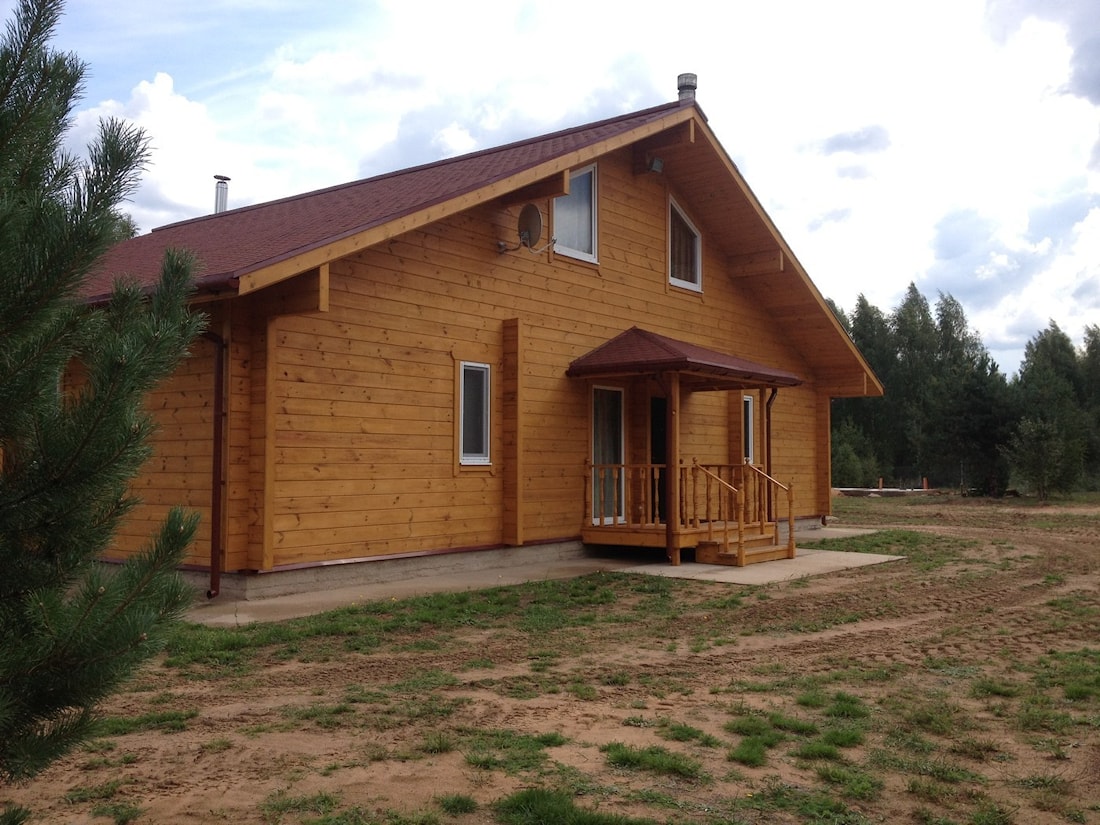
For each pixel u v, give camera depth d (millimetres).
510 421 12594
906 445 55656
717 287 17266
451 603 9469
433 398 11586
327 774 4523
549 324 13453
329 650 7391
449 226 11883
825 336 19047
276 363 9734
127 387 3021
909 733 5340
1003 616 9133
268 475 9594
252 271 8484
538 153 13367
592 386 14195
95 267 3102
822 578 11859
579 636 8141
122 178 3145
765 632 8359
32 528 3025
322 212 12516
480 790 4328
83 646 2891
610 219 14750
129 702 5836
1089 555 14531
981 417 34656
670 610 9422
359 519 10609
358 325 10641
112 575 3080
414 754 4824
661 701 6000
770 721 5512
